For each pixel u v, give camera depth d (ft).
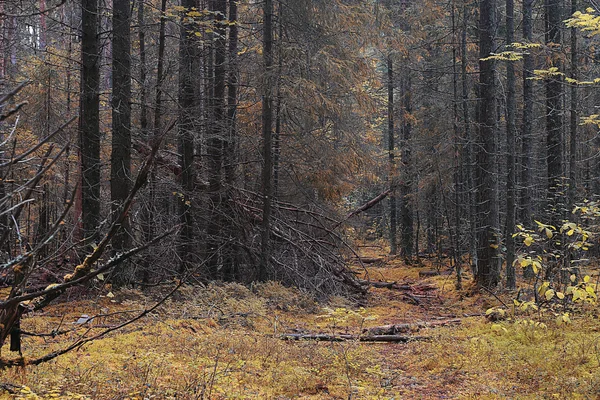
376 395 21.18
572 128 43.09
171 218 45.39
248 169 56.54
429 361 26.58
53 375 18.34
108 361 22.04
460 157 64.64
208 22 41.27
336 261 54.49
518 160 64.90
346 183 56.54
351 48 53.31
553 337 28.17
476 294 50.52
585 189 67.21
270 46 46.55
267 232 48.39
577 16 27.14
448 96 68.18
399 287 61.00
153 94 46.60
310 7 47.62
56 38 58.85
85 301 34.35
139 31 48.49
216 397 18.49
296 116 52.16
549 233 29.89
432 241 93.20
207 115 48.03
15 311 12.00
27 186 8.61
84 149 38.06
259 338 30.45
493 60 49.14
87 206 37.09
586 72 48.62
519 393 20.53
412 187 82.02
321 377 23.09
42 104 49.11
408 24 73.97
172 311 34.65
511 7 45.65
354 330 36.94
